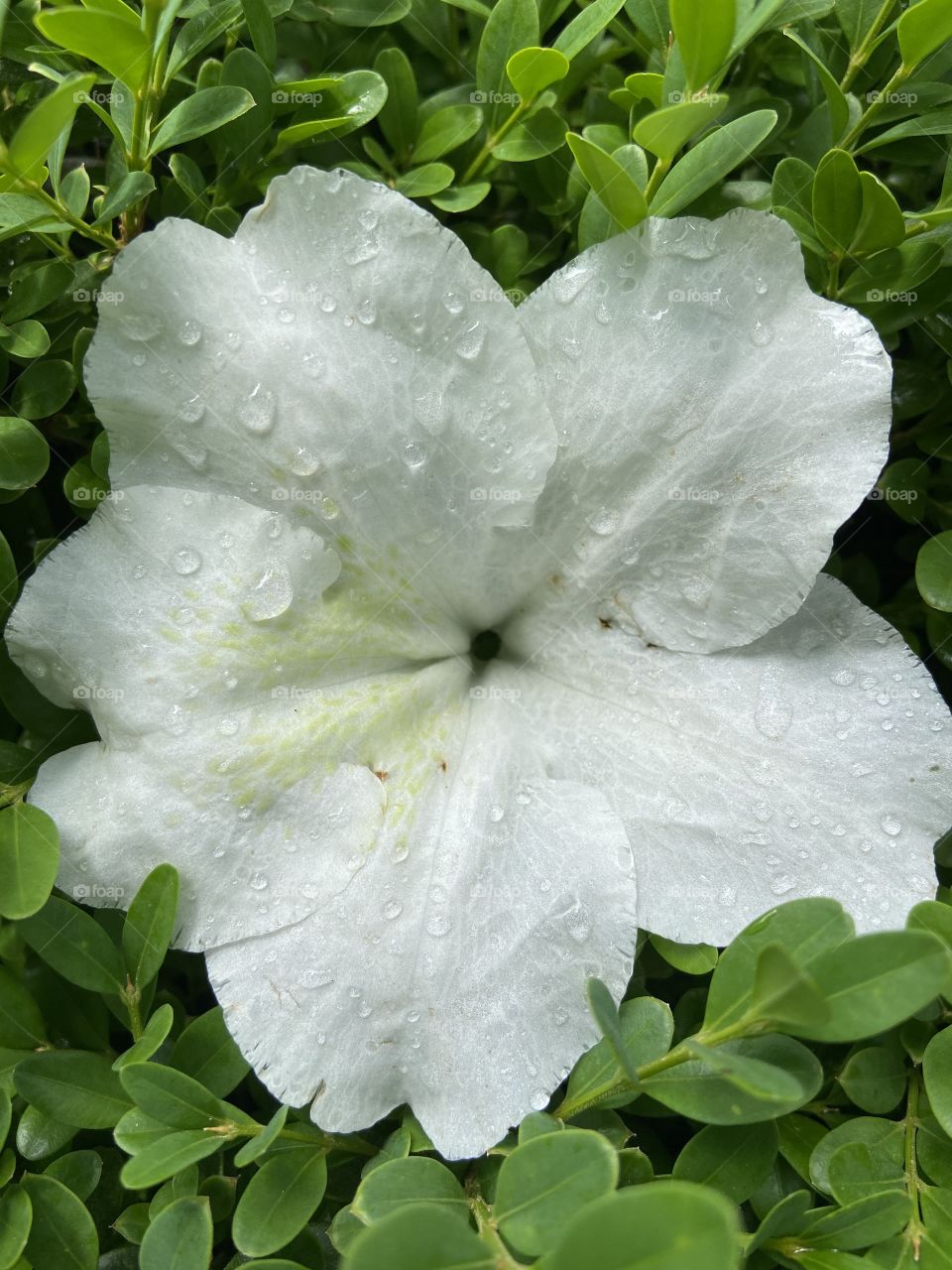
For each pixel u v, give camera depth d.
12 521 0.14
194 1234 0.10
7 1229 0.11
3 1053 0.12
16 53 0.13
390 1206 0.11
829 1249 0.11
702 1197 0.08
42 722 0.13
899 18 0.12
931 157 0.14
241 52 0.13
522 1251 0.09
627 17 0.15
